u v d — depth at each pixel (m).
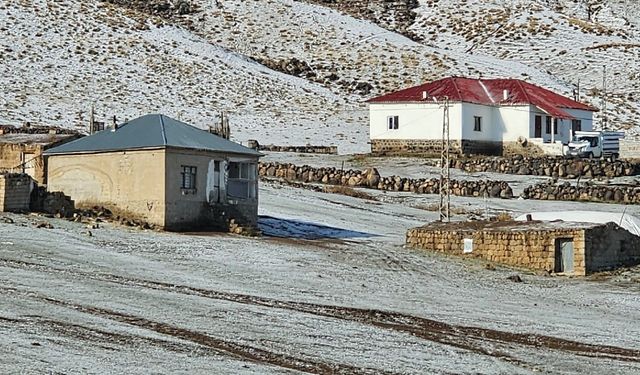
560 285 66.62
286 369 38.62
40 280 54.62
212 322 46.81
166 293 53.69
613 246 73.44
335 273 65.50
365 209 101.94
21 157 88.19
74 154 84.94
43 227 74.56
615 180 122.12
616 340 48.34
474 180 119.88
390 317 51.28
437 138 143.75
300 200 104.12
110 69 185.38
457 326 49.97
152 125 85.62
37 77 174.88
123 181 82.44
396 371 39.28
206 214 83.62
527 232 73.31
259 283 59.47
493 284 65.75
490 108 148.12
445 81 150.38
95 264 61.41
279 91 189.62
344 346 43.38
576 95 195.62
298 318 49.09
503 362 42.00
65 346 40.22
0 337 41.00
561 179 124.00
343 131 166.25
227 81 190.12
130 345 41.12
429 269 70.06
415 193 116.00
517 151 147.12
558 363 42.38
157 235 76.88
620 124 181.75
